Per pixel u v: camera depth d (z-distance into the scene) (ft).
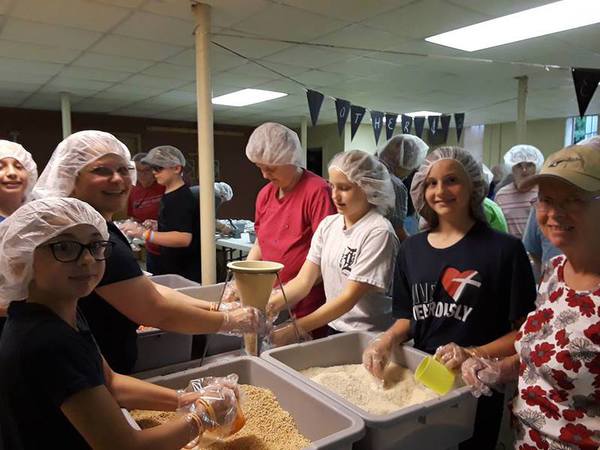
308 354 4.79
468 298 4.22
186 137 28.30
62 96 19.16
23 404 2.46
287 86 17.19
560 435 3.20
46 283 2.66
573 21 10.15
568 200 3.16
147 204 11.64
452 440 3.73
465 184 4.35
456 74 15.14
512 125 27.48
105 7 9.39
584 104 10.78
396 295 4.88
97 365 2.66
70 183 4.33
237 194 30.66
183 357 5.27
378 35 11.23
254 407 3.86
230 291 5.24
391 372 4.58
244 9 9.51
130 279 3.80
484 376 3.67
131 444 2.55
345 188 5.41
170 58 13.33
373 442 3.30
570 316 3.20
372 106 21.72
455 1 9.11
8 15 9.83
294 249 6.66
